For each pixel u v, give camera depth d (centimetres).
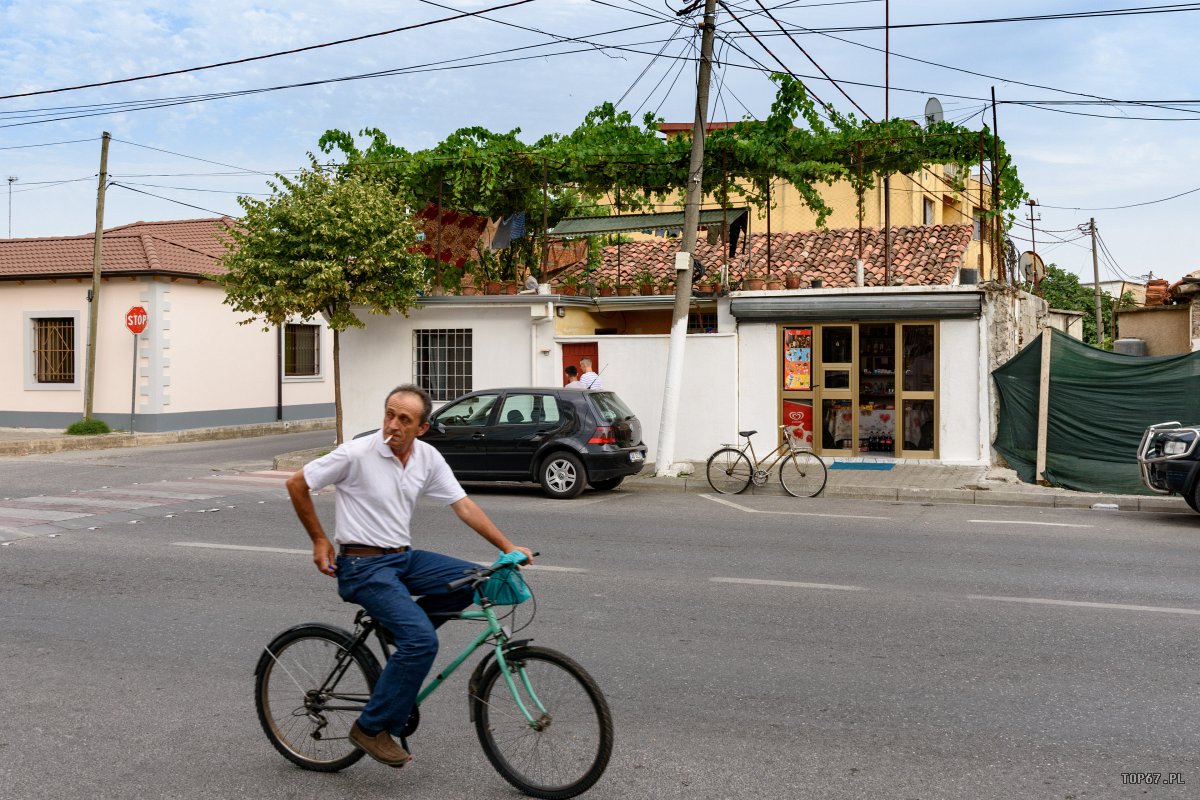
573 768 438
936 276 2070
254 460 1934
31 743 509
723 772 464
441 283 2077
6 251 2639
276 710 487
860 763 473
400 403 448
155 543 1044
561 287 1992
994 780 454
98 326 2509
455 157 1914
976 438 1641
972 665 623
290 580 866
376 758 450
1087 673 607
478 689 458
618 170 1880
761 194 1930
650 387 1795
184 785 459
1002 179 1741
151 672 622
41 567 923
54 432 2494
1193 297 2097
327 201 1789
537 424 1426
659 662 632
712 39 1568
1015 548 1020
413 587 462
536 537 1085
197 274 2503
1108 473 1471
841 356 1716
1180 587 839
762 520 1210
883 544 1042
